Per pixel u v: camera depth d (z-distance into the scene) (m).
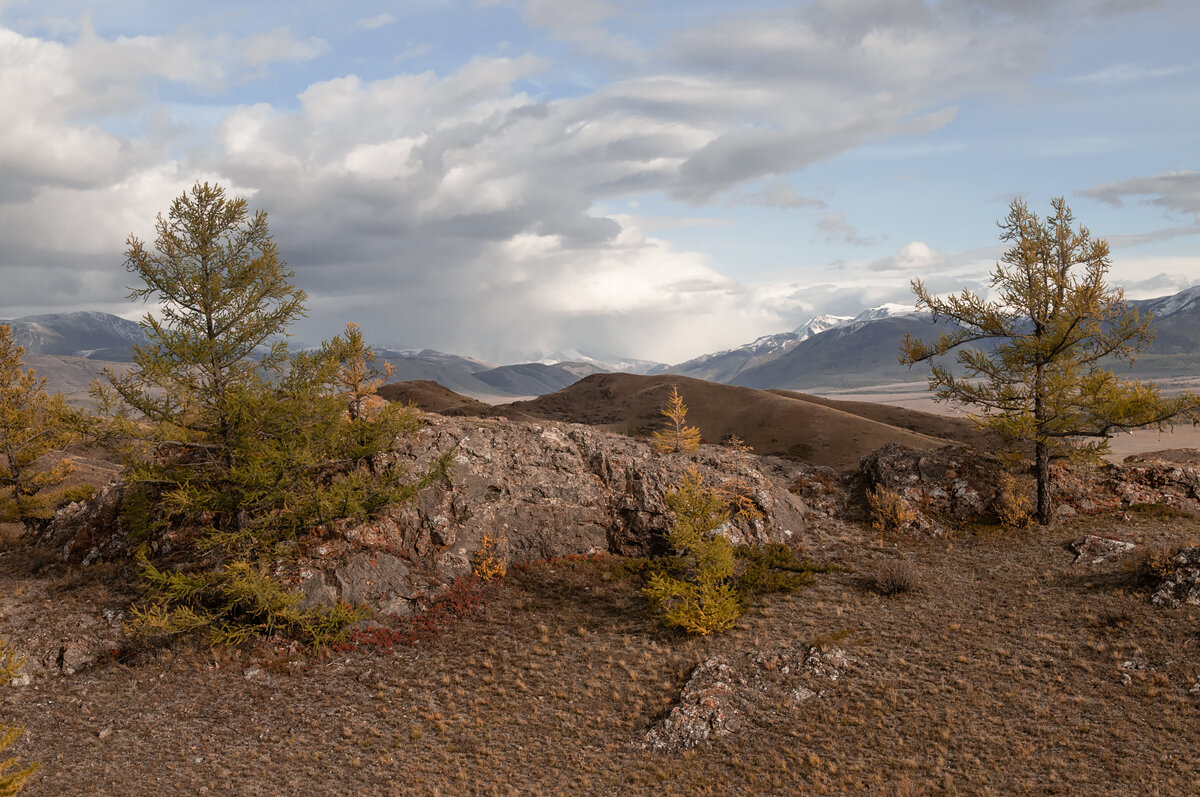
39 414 37.38
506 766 18.41
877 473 36.75
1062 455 30.69
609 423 166.62
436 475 26.42
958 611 24.09
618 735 19.52
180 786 17.80
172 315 23.08
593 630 24.91
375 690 22.09
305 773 18.36
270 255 23.98
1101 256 28.97
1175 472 32.56
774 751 17.98
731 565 25.23
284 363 24.94
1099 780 15.24
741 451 40.81
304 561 25.72
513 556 28.67
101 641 23.41
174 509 23.56
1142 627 20.70
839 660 21.34
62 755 18.91
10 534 36.12
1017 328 31.72
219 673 22.56
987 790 15.44
